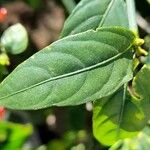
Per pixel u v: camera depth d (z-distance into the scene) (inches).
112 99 12.0
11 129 18.1
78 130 23.0
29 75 10.3
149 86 11.9
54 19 25.7
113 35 10.9
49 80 10.4
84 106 21.9
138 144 13.7
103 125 12.2
